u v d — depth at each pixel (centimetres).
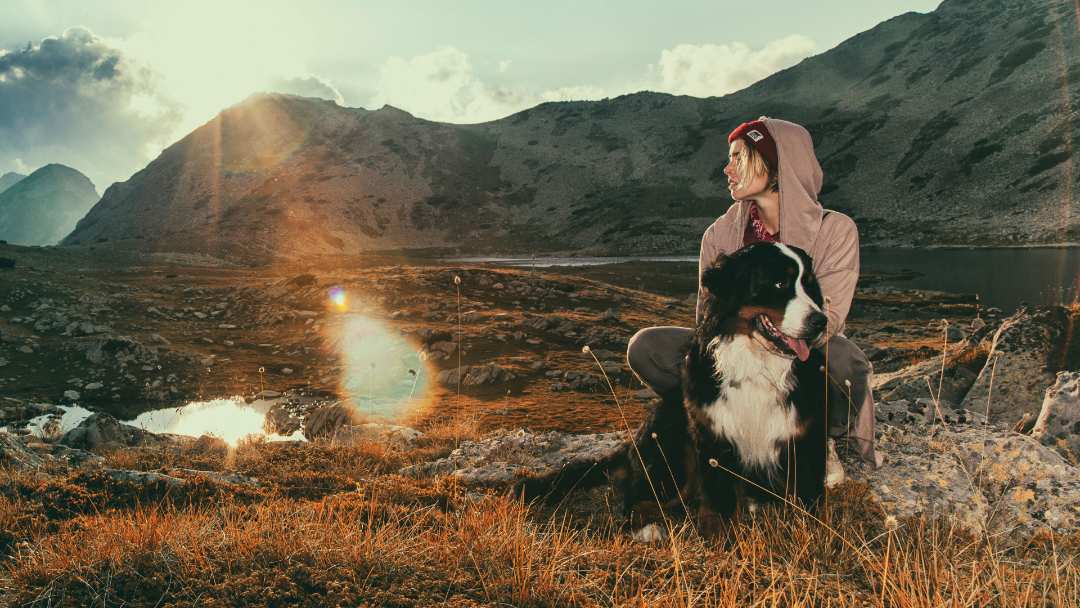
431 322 3108
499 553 299
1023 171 10581
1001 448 419
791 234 356
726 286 318
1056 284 4972
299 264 9731
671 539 326
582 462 454
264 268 7781
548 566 286
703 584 280
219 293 4056
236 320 3406
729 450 323
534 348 2673
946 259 7519
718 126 17575
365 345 2728
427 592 261
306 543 284
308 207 14962
